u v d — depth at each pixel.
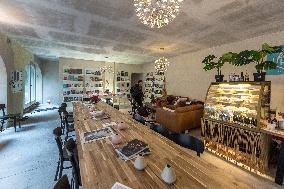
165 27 4.82
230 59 4.49
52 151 4.13
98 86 12.04
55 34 5.93
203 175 1.51
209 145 4.37
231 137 3.85
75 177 2.07
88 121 3.42
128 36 5.85
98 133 2.62
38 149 4.24
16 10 3.91
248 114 3.62
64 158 2.78
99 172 1.54
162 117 6.35
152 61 12.24
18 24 4.95
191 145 2.31
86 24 4.76
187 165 1.69
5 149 4.23
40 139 4.97
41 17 4.33
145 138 2.47
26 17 4.36
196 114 6.38
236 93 4.10
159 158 1.84
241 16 3.95
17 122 6.88
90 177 1.46
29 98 10.73
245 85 3.97
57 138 2.65
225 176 1.50
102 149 2.05
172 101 8.34
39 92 12.97
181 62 9.23
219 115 4.22
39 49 8.88
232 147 3.83
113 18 4.25
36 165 3.44
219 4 3.39
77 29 5.27
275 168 3.42
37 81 12.87
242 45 6.02
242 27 4.69
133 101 8.41
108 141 2.31
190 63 8.59
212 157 3.94
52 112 9.40
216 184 1.38
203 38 5.86
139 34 5.56
